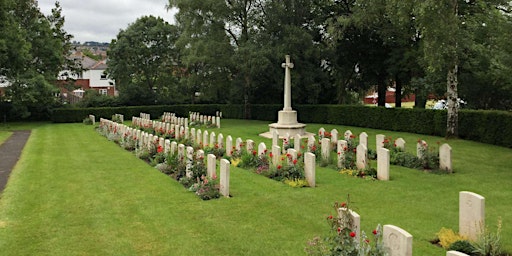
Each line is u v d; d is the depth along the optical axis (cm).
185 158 1441
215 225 907
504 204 1038
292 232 857
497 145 2098
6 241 829
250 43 3434
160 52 5006
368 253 582
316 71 3666
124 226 909
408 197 1115
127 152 1983
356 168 1449
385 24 3020
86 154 1931
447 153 1443
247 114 4300
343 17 3153
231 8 3644
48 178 1398
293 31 3403
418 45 3061
